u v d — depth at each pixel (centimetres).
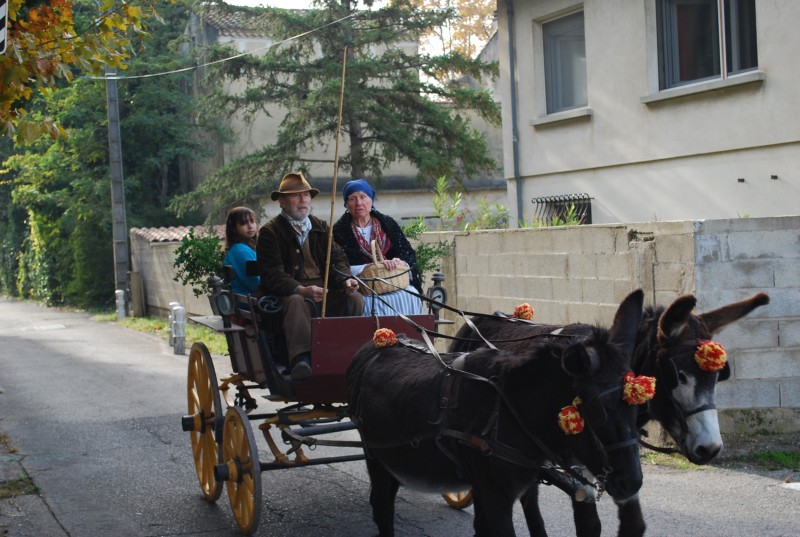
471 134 2483
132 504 758
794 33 1165
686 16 1340
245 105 2509
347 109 2288
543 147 1611
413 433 509
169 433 1033
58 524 705
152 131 3127
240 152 3103
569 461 450
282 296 699
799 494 704
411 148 2308
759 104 1220
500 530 460
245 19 2573
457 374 485
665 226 838
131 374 1518
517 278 1064
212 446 757
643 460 816
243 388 778
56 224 3369
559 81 1603
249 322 723
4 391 1368
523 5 1625
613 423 416
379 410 543
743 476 753
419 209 2861
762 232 812
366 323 653
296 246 733
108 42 746
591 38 1482
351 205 770
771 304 815
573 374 418
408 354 566
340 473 842
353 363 605
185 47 3256
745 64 1259
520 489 465
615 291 905
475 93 2388
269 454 916
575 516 495
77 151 3173
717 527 634
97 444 986
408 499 752
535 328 581
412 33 2408
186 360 1698
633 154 1421
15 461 914
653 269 855
